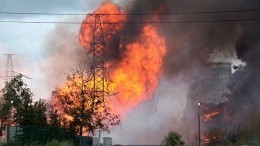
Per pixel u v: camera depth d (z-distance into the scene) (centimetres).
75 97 6538
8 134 5000
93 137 6794
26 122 6419
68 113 6450
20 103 6956
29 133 4906
